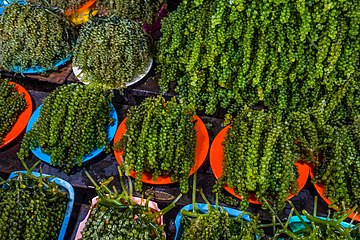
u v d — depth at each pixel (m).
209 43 0.91
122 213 0.80
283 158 0.85
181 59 0.99
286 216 0.91
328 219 0.86
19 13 1.05
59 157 0.93
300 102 0.99
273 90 0.99
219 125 1.06
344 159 0.87
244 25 0.90
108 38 1.00
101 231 0.77
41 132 0.93
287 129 0.89
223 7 0.87
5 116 0.99
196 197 0.94
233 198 0.91
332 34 0.86
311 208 0.92
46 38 1.08
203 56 0.96
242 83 0.95
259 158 0.85
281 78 0.93
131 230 0.77
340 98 0.95
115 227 0.77
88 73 1.03
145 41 1.05
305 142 0.90
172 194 0.94
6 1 1.23
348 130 0.90
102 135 0.96
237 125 0.92
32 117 1.02
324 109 0.96
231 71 0.97
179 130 0.87
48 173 0.98
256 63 0.92
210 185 0.96
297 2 0.83
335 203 0.87
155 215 0.82
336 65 0.92
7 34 1.06
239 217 0.83
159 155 0.87
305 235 0.83
